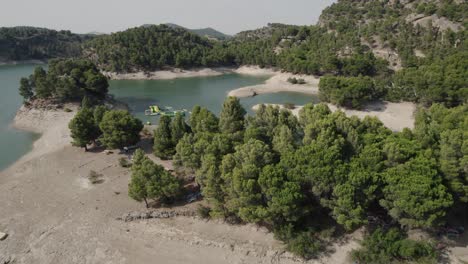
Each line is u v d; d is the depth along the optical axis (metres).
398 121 123.81
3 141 111.00
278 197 53.12
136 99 176.00
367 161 58.34
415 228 56.81
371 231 57.94
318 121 68.62
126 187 75.44
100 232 61.16
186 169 72.44
